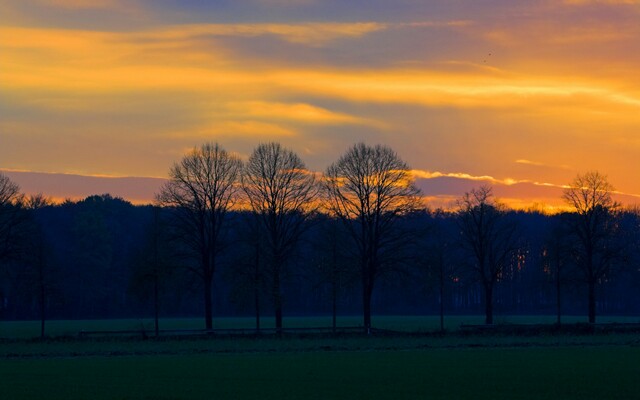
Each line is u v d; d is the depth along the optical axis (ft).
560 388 157.89
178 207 291.17
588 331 291.79
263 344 255.09
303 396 148.25
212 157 297.53
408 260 297.12
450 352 233.14
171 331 281.74
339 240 292.81
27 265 296.30
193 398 146.20
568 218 328.90
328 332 288.30
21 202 307.78
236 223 297.12
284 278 297.33
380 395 149.18
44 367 195.93
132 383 166.09
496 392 152.97
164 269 281.74
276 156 299.99
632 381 167.73
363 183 300.20
